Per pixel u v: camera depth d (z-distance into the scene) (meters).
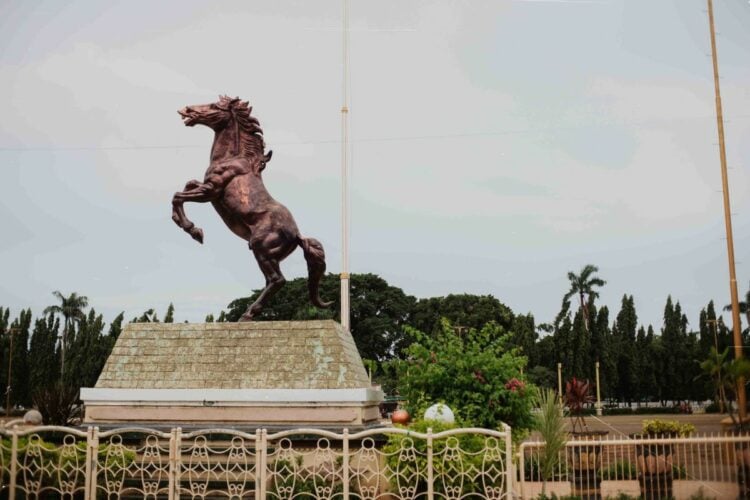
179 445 9.45
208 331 12.51
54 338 47.69
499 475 9.98
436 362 13.57
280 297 46.62
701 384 47.03
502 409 13.09
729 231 17.38
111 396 11.93
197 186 12.83
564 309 52.53
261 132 13.35
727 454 13.00
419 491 9.77
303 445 11.23
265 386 11.80
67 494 9.78
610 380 50.03
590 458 14.52
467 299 52.00
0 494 9.73
